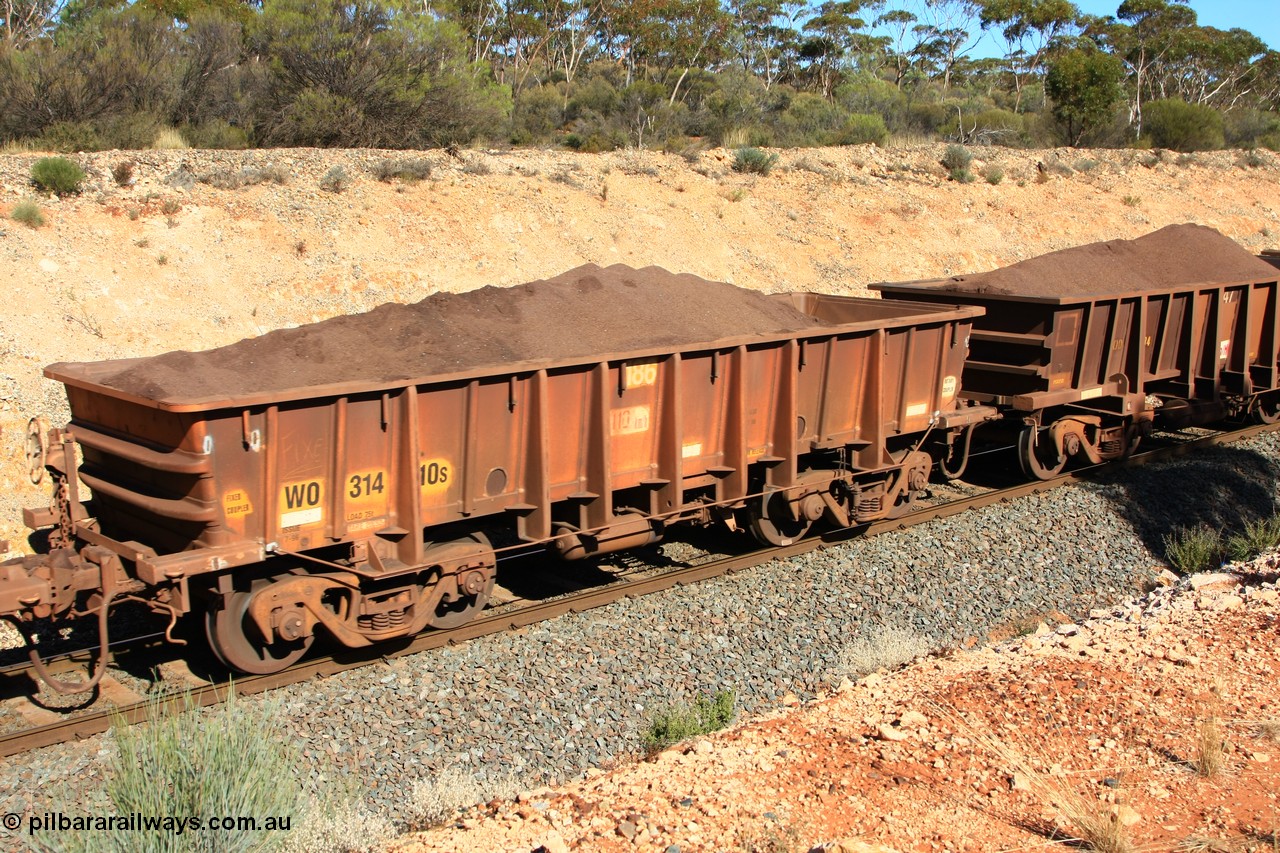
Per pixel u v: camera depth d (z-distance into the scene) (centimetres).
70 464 888
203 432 798
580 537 1068
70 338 1608
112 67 2408
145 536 902
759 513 1219
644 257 2364
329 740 787
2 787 711
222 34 2694
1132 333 1581
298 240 1988
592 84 3719
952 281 1655
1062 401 1488
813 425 1245
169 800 591
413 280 2028
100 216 1861
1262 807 628
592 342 1082
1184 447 1697
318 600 879
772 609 1070
